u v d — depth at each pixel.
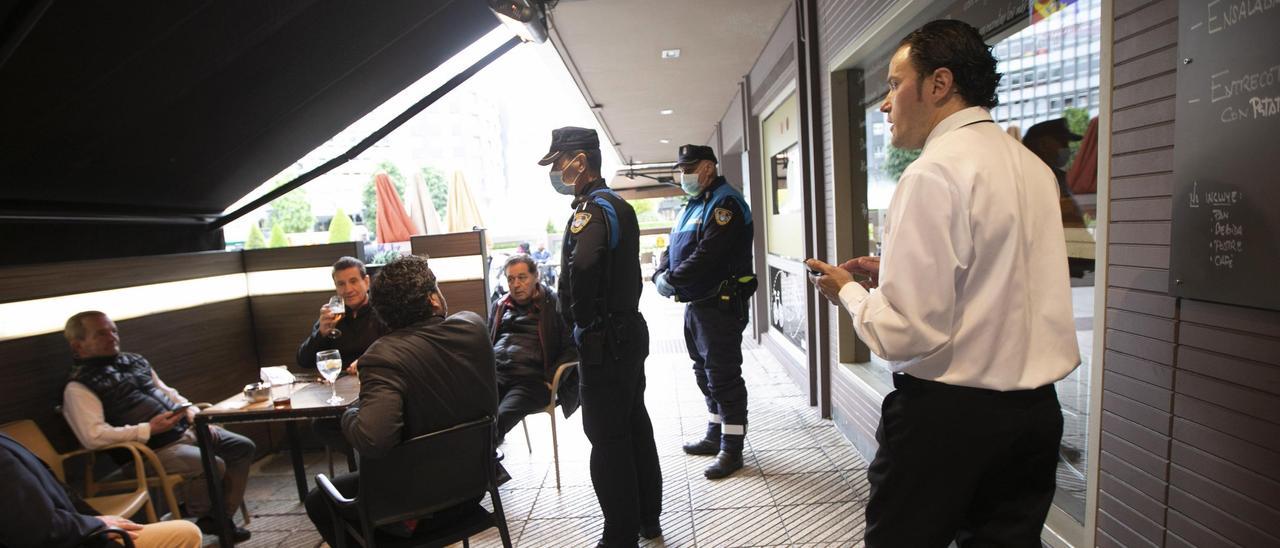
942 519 1.14
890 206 1.15
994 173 1.08
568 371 3.13
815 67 3.40
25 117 2.16
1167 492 1.35
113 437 2.46
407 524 1.86
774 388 4.59
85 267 2.80
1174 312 1.30
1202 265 1.20
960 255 1.07
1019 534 1.14
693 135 9.28
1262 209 1.07
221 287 3.62
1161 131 1.30
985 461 1.11
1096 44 1.66
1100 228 1.51
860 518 2.55
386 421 1.65
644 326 2.31
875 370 3.27
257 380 3.85
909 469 1.16
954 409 1.11
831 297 1.31
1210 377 1.23
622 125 8.16
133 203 3.14
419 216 5.46
